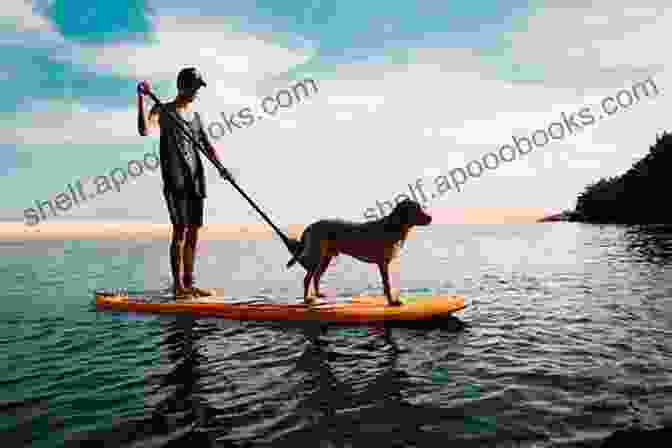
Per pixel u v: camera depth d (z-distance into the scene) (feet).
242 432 9.18
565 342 15.21
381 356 14.20
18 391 11.59
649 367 12.56
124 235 108.58
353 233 20.36
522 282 29.04
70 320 19.85
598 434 8.84
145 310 21.56
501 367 12.84
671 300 21.74
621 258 40.52
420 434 8.95
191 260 24.00
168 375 12.73
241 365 13.55
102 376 12.69
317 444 8.63
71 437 9.09
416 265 40.63
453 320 18.90
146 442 8.84
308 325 18.62
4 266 43.45
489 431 9.03
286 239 22.20
